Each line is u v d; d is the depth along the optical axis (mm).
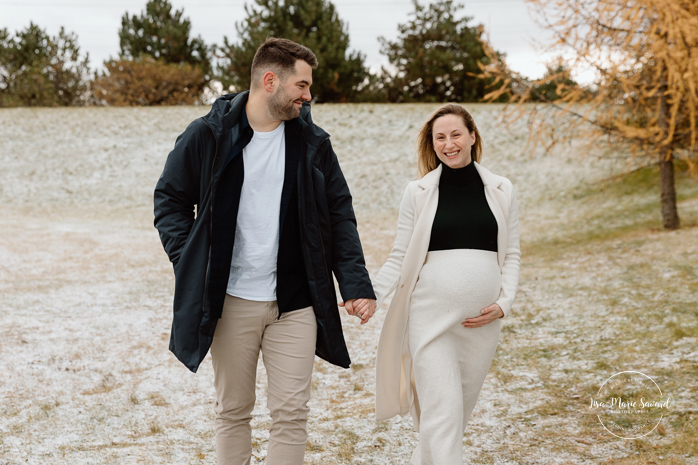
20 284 7926
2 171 18516
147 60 34656
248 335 2387
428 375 2496
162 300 7203
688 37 7387
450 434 2414
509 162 17391
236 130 2297
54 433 3492
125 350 5324
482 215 2604
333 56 32094
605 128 9133
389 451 3201
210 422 3715
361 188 16906
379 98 33906
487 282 2541
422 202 2643
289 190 2359
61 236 11836
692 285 6273
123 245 11078
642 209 11586
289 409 2385
